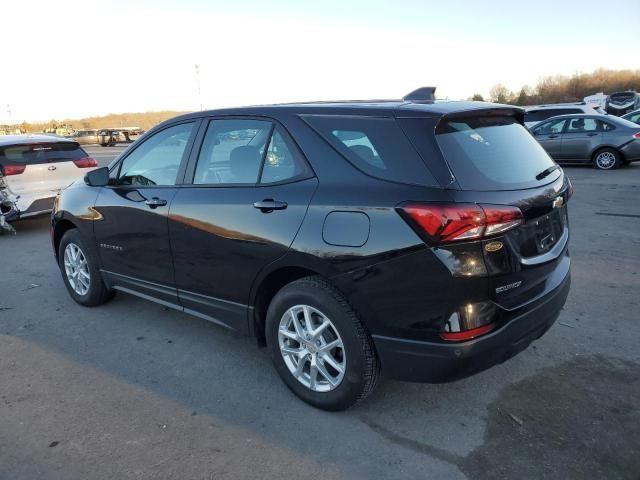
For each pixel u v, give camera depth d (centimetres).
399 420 302
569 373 346
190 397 331
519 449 274
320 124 304
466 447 277
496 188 265
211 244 343
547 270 290
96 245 448
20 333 432
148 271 403
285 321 318
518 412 306
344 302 285
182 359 383
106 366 374
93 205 441
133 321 454
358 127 289
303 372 318
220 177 350
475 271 248
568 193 322
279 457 272
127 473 262
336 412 309
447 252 247
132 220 402
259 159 328
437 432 290
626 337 396
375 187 271
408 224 255
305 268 294
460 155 266
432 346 260
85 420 307
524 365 358
